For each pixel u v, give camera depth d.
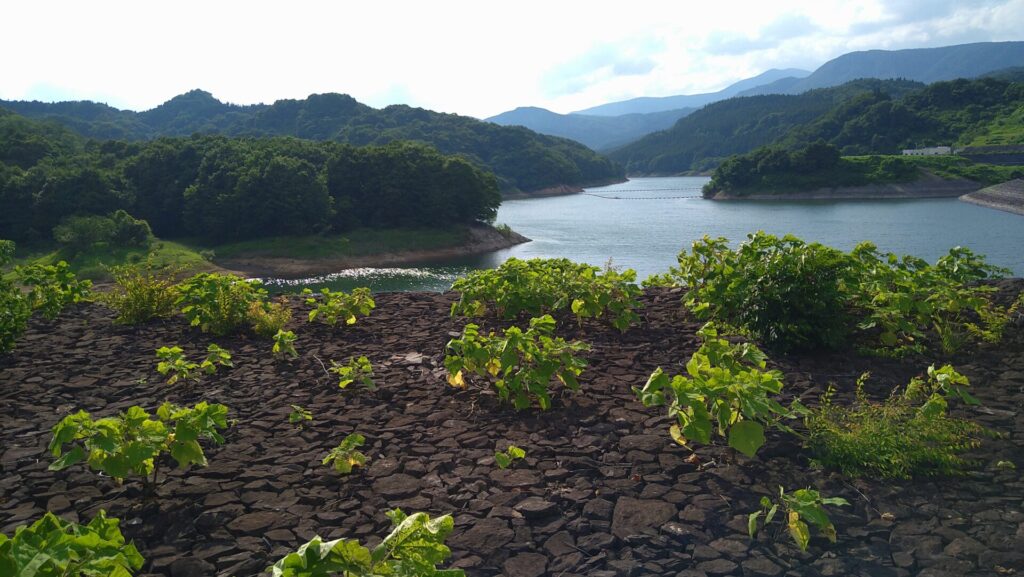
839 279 6.82
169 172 83.25
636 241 76.06
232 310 8.20
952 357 6.54
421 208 79.75
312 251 68.00
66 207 72.06
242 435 5.08
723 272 7.39
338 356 7.20
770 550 3.47
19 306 7.39
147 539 3.64
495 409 5.54
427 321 8.78
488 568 3.33
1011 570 3.23
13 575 2.08
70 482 4.30
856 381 5.96
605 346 7.17
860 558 3.39
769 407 4.10
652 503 3.95
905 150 181.88
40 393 6.05
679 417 4.50
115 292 9.13
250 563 3.37
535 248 74.25
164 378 6.54
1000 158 146.12
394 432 5.10
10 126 117.12
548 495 4.08
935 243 63.81
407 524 2.54
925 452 4.34
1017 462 4.38
